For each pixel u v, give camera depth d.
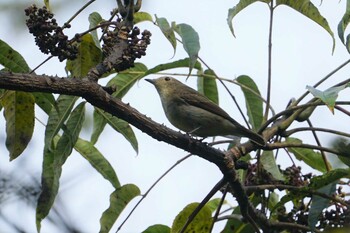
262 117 10.96
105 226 9.53
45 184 8.52
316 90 7.93
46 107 8.77
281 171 10.23
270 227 9.27
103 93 7.33
